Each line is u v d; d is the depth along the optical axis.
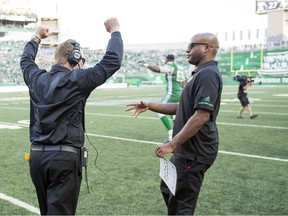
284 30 53.56
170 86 7.87
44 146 2.58
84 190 4.62
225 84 45.00
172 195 2.90
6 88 34.94
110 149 7.20
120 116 13.16
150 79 48.34
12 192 4.57
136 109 3.38
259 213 3.84
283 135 8.66
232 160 6.15
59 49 2.71
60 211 2.55
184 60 51.56
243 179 5.05
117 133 9.22
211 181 4.96
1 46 46.12
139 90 32.66
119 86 41.62
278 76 41.88
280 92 26.75
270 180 5.00
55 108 2.54
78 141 2.62
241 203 4.14
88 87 2.57
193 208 2.93
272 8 53.59
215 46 2.86
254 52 43.78
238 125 10.45
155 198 4.32
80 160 2.64
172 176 2.68
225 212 3.87
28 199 4.31
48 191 2.60
